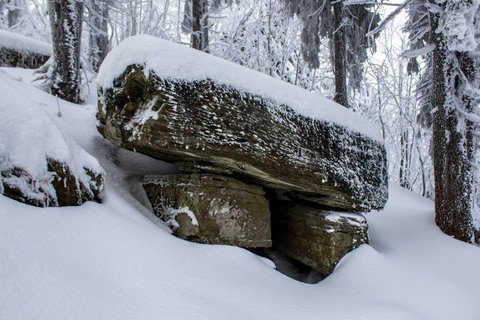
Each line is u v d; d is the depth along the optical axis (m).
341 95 8.06
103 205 3.22
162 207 3.90
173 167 4.82
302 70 11.73
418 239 5.43
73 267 2.26
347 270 4.04
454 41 5.23
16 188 2.58
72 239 2.50
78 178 3.07
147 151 3.81
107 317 1.99
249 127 3.73
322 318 2.75
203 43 9.00
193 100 3.38
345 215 4.59
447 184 5.72
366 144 4.97
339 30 8.15
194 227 3.60
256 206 4.09
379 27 6.56
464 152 5.69
